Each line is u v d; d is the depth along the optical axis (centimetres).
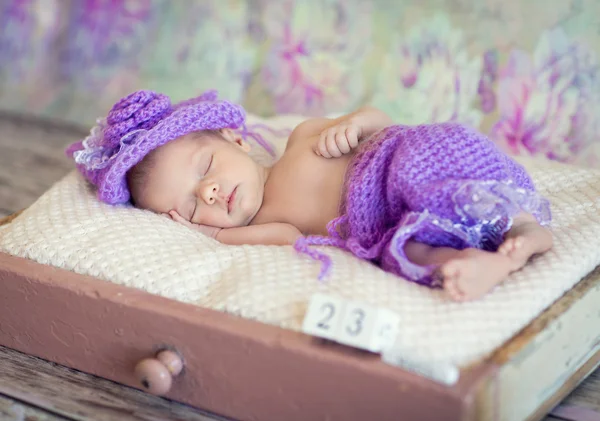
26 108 288
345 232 144
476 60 214
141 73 265
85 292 127
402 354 104
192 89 257
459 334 110
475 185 123
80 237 140
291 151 163
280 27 243
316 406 111
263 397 116
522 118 209
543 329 115
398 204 134
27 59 286
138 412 125
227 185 152
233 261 133
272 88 246
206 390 121
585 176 161
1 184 229
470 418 101
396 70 226
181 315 119
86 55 274
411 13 224
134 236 139
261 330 114
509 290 121
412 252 129
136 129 154
